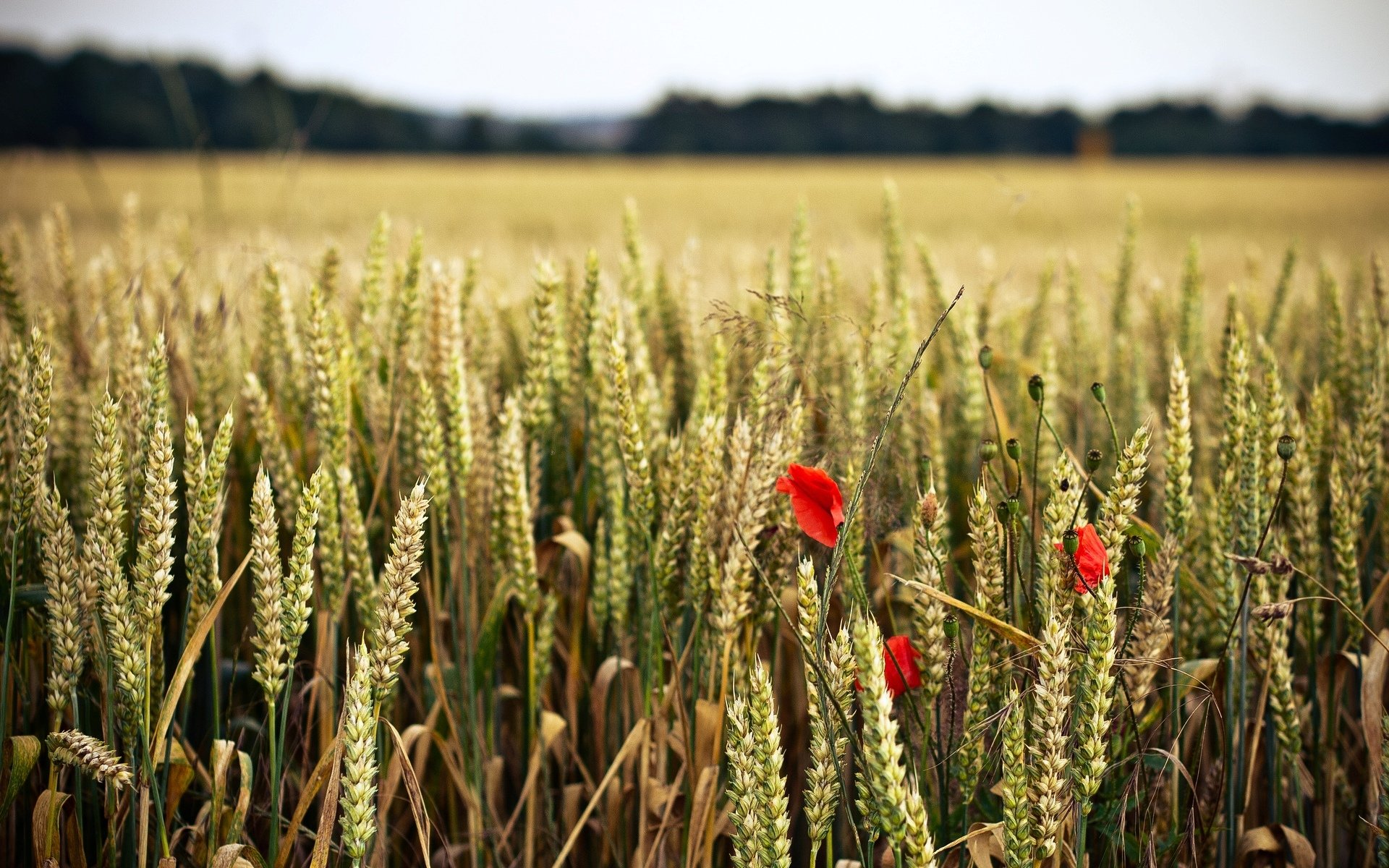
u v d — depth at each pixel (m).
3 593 1.76
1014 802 1.34
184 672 1.54
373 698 1.53
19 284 3.01
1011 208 2.79
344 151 55.16
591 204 24.83
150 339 2.26
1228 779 1.71
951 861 1.63
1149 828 1.58
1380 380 2.07
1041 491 2.15
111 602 1.50
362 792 1.37
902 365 2.43
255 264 2.92
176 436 2.40
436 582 2.02
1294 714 1.83
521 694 2.17
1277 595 1.82
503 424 1.92
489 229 11.36
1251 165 59.25
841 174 44.12
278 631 1.50
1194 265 3.21
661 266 3.08
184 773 1.76
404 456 2.31
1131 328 3.57
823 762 1.36
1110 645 1.30
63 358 2.46
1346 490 1.98
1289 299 3.62
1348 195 33.03
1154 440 2.54
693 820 1.69
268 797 2.03
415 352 2.32
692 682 1.90
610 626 2.22
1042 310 3.59
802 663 2.10
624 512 1.98
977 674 1.51
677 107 68.19
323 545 1.88
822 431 2.26
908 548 2.12
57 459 2.36
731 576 1.62
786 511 1.80
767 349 2.00
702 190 31.53
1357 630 1.92
